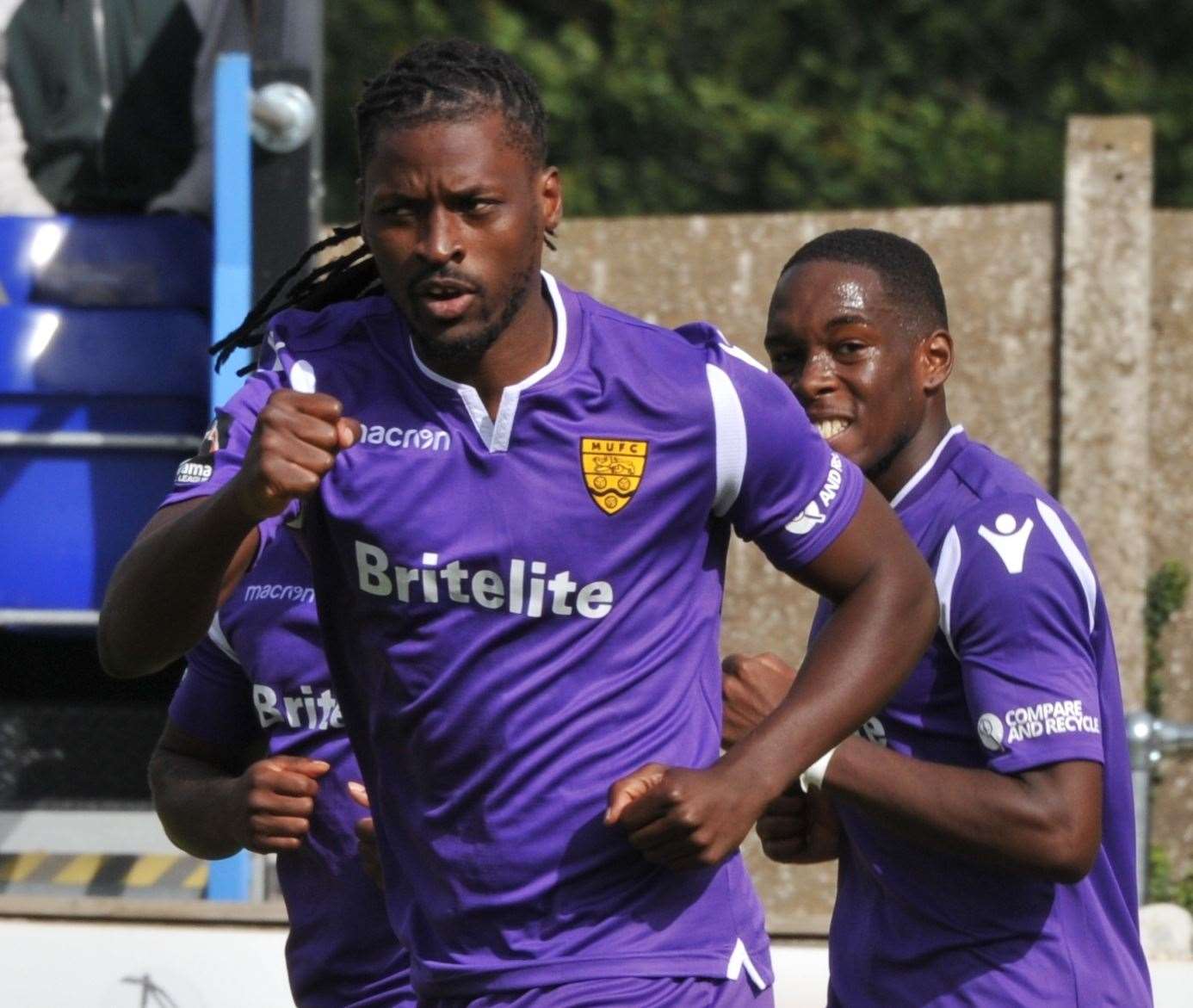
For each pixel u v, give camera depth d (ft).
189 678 43.42
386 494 32.07
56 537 64.13
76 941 50.03
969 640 36.55
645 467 31.96
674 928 33.32
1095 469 72.08
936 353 39.45
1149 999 38.34
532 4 155.02
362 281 36.70
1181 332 73.97
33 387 64.08
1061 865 35.47
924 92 149.38
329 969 42.14
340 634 34.27
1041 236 73.05
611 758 32.60
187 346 64.13
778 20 148.97
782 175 142.92
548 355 32.12
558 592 32.09
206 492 32.27
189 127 68.59
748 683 36.01
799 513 32.78
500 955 33.35
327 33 148.25
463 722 32.65
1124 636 71.67
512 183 31.01
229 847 40.01
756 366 33.01
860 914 38.83
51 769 67.72
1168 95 143.64
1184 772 71.72
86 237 66.03
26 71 68.80
